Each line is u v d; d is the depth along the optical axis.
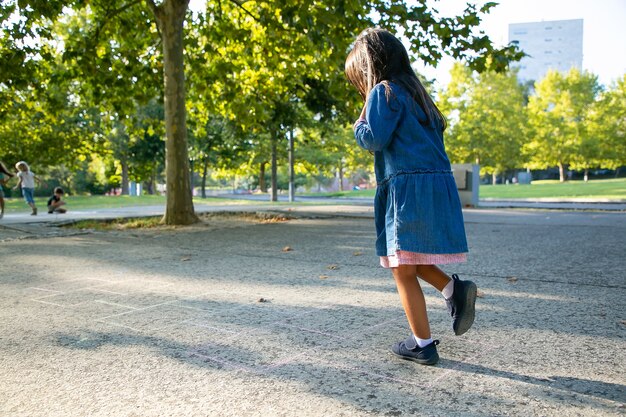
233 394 2.14
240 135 24.19
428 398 2.08
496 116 41.66
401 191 2.39
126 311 3.54
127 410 2.00
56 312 3.53
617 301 3.65
